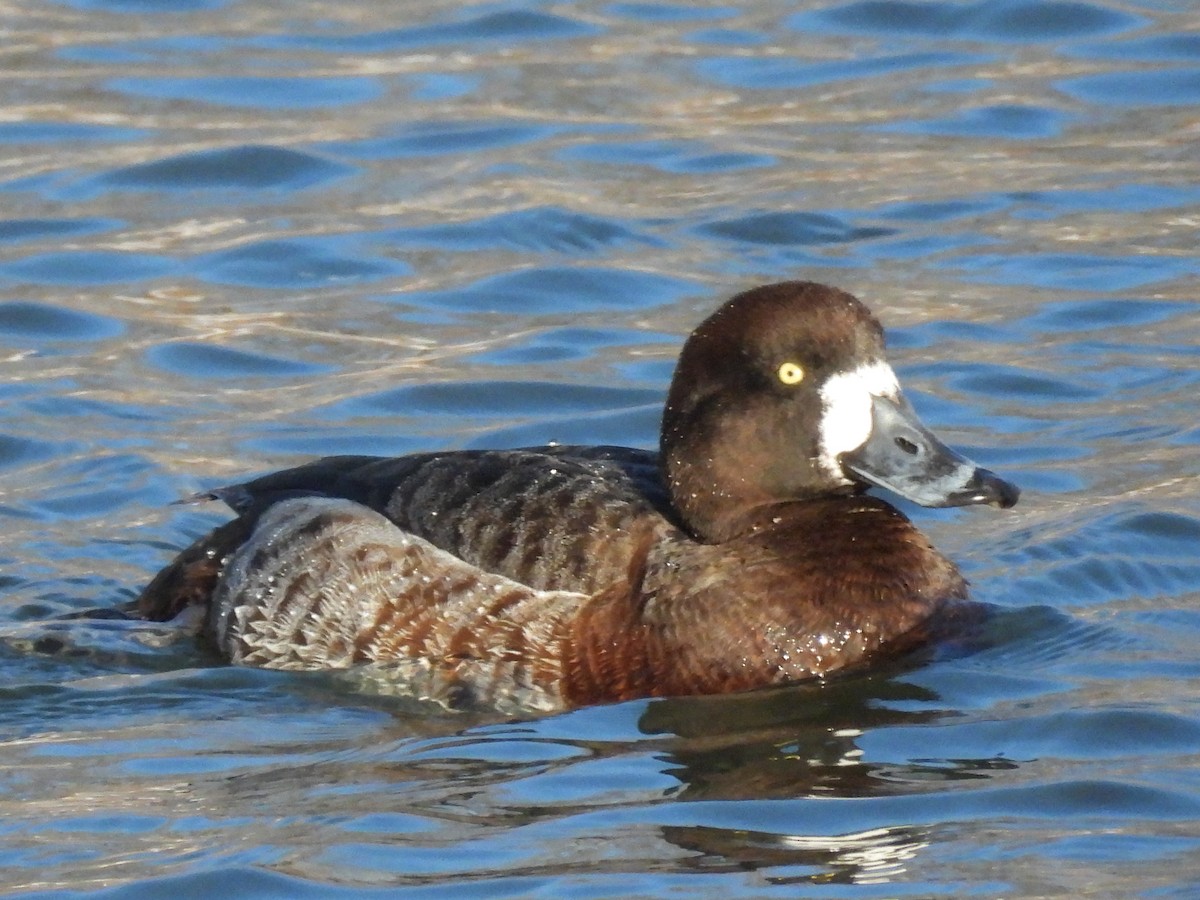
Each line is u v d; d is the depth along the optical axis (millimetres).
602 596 8906
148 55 18531
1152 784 7895
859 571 9008
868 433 9047
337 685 9133
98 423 12570
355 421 12578
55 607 10430
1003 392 12820
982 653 9219
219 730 8758
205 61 18422
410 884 7211
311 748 8516
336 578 9273
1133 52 18281
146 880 7305
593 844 7492
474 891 7145
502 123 17188
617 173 16312
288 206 15820
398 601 9117
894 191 15875
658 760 8227
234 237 15273
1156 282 14273
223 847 7547
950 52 18531
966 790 7902
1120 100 17391
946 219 15383
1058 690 8836
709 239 15180
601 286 14484
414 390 12938
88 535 11242
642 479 9445
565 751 8344
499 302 14273
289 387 13094
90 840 7680
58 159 16516
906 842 7484
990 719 8539
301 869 7344
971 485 8906
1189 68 17859
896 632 9008
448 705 8906
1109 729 8406
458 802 7887
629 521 9062
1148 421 12344
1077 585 10242
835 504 9180
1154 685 8891
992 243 14969
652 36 19094
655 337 13695
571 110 17484
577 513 9102
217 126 17047
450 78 18094
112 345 13656
